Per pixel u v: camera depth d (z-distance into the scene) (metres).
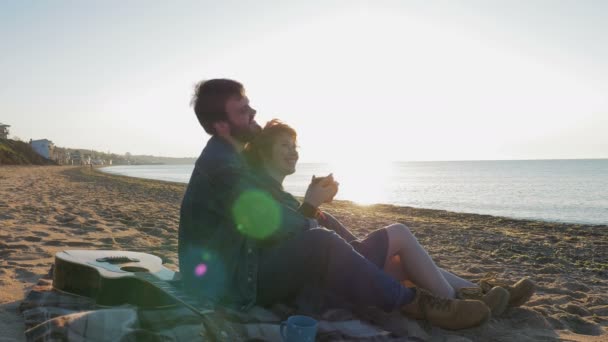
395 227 2.87
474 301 2.66
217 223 2.61
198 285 2.64
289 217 2.58
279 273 2.57
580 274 6.04
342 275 2.58
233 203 2.52
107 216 9.27
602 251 8.34
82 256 3.20
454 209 24.97
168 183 40.97
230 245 2.57
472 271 5.86
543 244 9.16
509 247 8.45
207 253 2.62
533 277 5.57
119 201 14.37
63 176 40.09
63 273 3.02
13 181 25.03
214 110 2.66
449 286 2.91
